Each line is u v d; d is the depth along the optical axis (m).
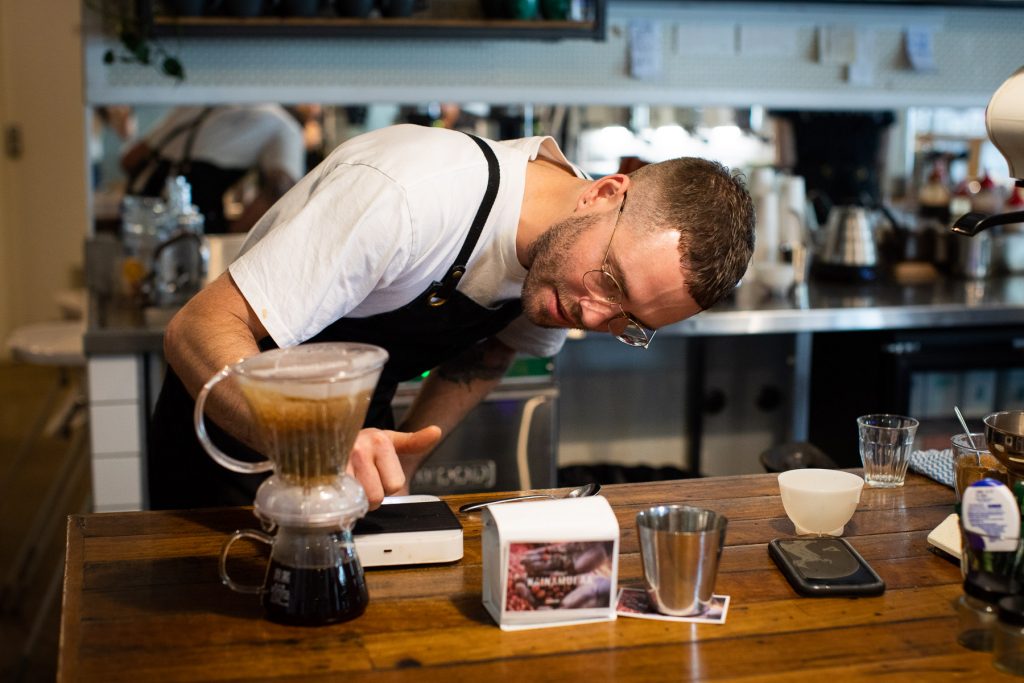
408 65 3.46
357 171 1.47
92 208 3.36
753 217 1.54
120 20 3.15
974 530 1.12
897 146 3.84
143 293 3.08
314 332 1.45
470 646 1.09
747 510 1.50
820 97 3.74
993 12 3.84
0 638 3.18
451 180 1.53
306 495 1.10
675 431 3.66
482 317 1.75
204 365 1.33
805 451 1.94
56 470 4.84
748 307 3.16
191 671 1.03
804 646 1.09
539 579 1.13
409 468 1.93
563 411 3.58
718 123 3.68
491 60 3.51
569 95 3.57
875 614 1.17
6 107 6.32
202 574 1.26
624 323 1.51
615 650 1.08
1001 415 1.41
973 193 3.82
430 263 1.57
